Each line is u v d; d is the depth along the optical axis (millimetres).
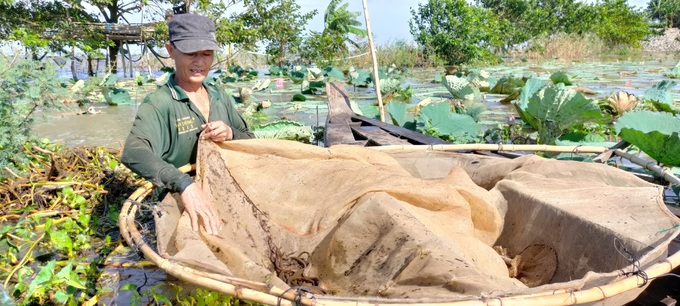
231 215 2830
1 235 3283
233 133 3227
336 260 2506
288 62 18812
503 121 8062
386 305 1785
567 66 20078
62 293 2578
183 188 2629
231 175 2961
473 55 20094
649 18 43031
